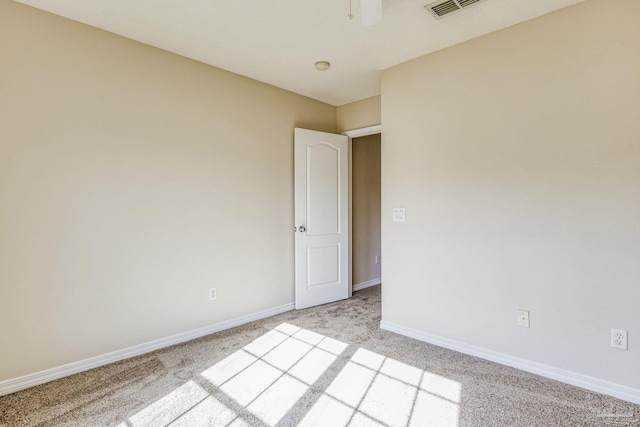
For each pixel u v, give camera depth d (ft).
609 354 6.63
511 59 7.70
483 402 6.38
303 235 12.18
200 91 9.57
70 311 7.43
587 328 6.84
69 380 7.19
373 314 11.59
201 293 9.64
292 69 10.10
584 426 5.67
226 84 10.17
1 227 6.62
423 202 9.27
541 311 7.39
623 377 6.49
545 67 7.26
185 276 9.30
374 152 15.85
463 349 8.55
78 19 7.39
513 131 7.71
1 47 6.61
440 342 8.97
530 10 7.07
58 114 7.24
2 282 6.64
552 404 6.30
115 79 8.02
